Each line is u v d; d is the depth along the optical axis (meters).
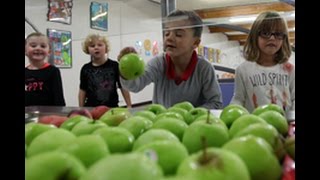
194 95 1.33
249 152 0.36
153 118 0.67
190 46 1.29
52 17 2.49
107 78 1.87
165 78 1.34
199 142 0.45
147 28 1.94
